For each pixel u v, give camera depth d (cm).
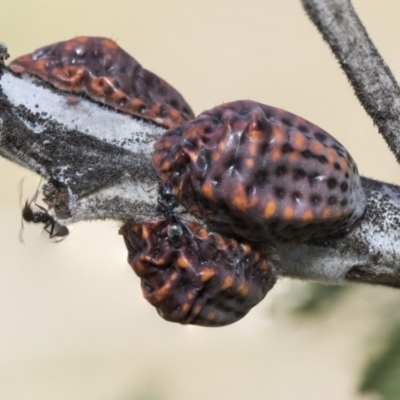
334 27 15
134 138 15
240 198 15
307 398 23
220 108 15
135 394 27
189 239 15
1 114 15
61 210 15
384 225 15
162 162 15
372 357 17
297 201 15
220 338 26
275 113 15
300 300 17
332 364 23
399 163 15
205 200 15
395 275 15
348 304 17
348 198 15
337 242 15
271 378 25
